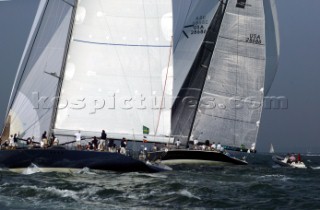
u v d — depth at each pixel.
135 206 79.19
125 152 114.56
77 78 113.56
